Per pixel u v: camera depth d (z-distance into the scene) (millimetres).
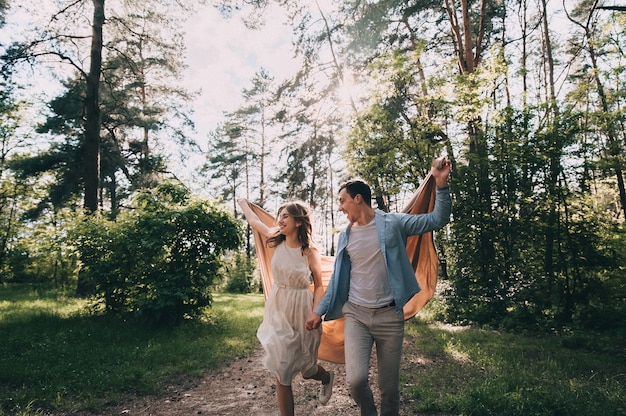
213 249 8719
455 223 10398
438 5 15828
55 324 8156
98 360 5594
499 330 8820
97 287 8875
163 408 4254
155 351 6266
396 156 12008
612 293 8867
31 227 24109
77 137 20516
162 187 9203
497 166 9898
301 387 4980
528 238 9656
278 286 3453
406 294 2965
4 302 12148
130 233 8508
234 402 4461
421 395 4320
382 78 12445
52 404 4121
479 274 10477
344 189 3172
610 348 6602
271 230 3730
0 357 5445
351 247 3111
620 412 3689
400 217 3088
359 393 2850
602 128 9555
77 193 20562
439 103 11070
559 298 9281
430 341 7504
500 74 10867
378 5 15750
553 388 4449
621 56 9906
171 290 7969
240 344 7211
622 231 9336
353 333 2980
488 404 3852
